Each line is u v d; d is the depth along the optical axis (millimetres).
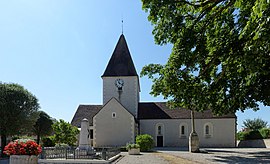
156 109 51188
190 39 10234
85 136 25750
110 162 19828
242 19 8594
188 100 12367
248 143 49875
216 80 11102
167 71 11328
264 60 8383
